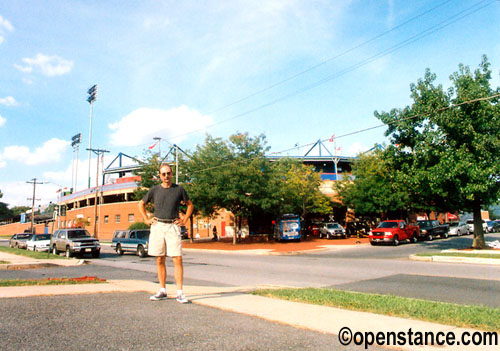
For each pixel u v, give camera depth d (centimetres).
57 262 1844
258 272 1417
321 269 1489
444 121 1884
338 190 4375
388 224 3103
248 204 3319
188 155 3734
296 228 3684
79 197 7150
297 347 363
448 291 907
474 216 2117
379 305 621
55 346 348
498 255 1678
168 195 582
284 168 4291
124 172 6962
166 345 358
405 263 1652
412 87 2112
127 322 442
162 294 595
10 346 345
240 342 373
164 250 580
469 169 1811
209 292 730
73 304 546
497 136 1861
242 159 3384
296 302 625
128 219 5719
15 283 816
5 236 9650
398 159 2178
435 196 2175
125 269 1584
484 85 1944
